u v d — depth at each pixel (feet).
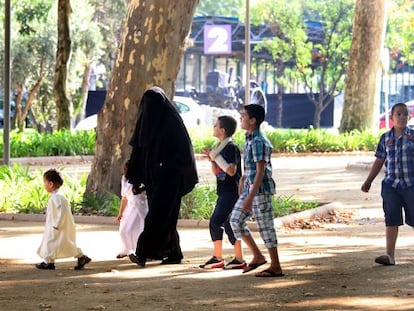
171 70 115.75
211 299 62.75
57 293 65.31
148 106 77.71
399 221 76.84
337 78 352.90
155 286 67.97
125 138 114.42
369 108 249.34
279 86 362.53
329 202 123.44
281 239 94.38
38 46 284.00
